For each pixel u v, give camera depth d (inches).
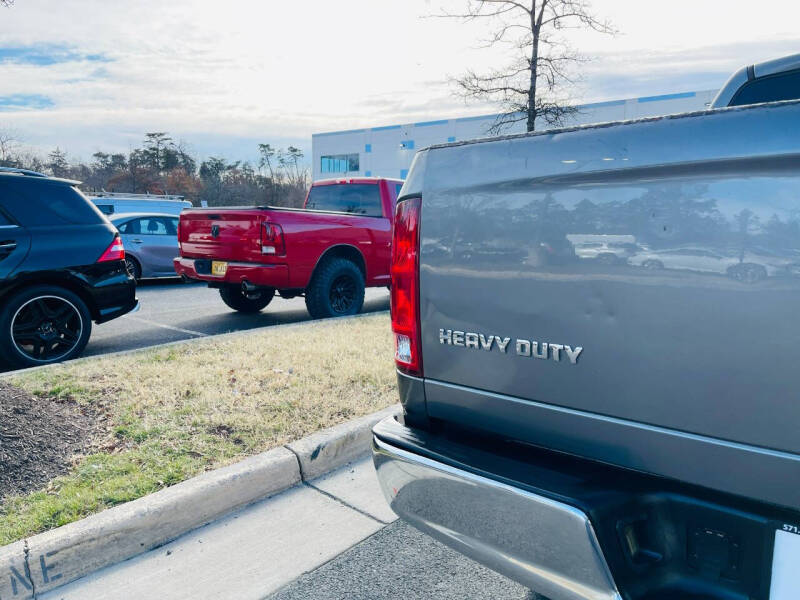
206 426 142.6
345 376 179.6
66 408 150.6
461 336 68.5
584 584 57.2
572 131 59.3
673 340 53.2
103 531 96.5
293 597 89.2
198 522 108.3
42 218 205.5
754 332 48.9
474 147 66.5
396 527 108.5
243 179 2586.1
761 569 52.7
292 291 282.8
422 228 71.1
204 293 425.4
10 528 98.6
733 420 50.6
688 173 52.2
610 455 58.7
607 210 56.6
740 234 49.5
